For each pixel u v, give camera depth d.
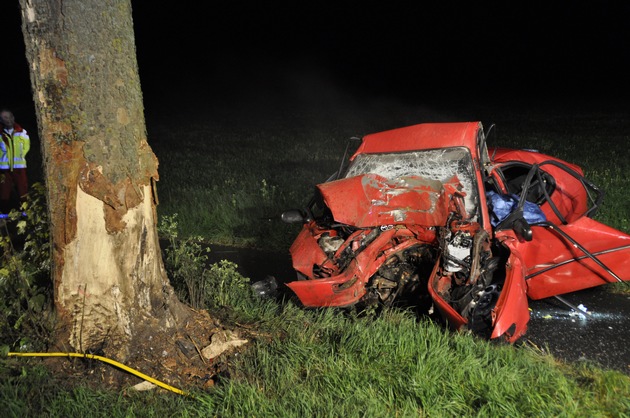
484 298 6.22
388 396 4.79
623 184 11.76
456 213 6.51
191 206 11.52
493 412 4.45
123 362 5.15
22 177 11.05
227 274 6.92
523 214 6.75
